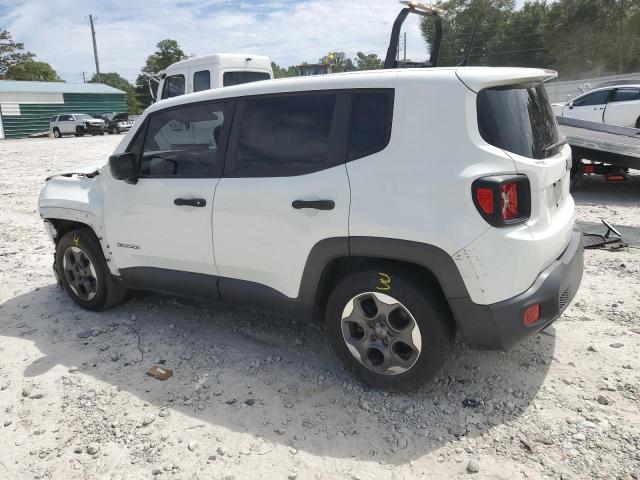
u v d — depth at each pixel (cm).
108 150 2162
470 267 282
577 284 337
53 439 305
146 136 407
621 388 320
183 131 388
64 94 4394
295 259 335
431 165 288
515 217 285
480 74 288
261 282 359
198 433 304
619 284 479
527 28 5147
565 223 329
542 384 329
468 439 286
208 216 367
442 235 282
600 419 294
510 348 299
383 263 316
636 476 253
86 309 479
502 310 285
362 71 331
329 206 313
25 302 508
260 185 343
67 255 473
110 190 424
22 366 386
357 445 287
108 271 452
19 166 1655
